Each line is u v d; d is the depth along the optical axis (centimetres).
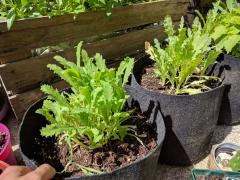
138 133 89
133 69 117
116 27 139
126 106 100
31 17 111
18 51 110
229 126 135
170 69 110
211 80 117
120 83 84
